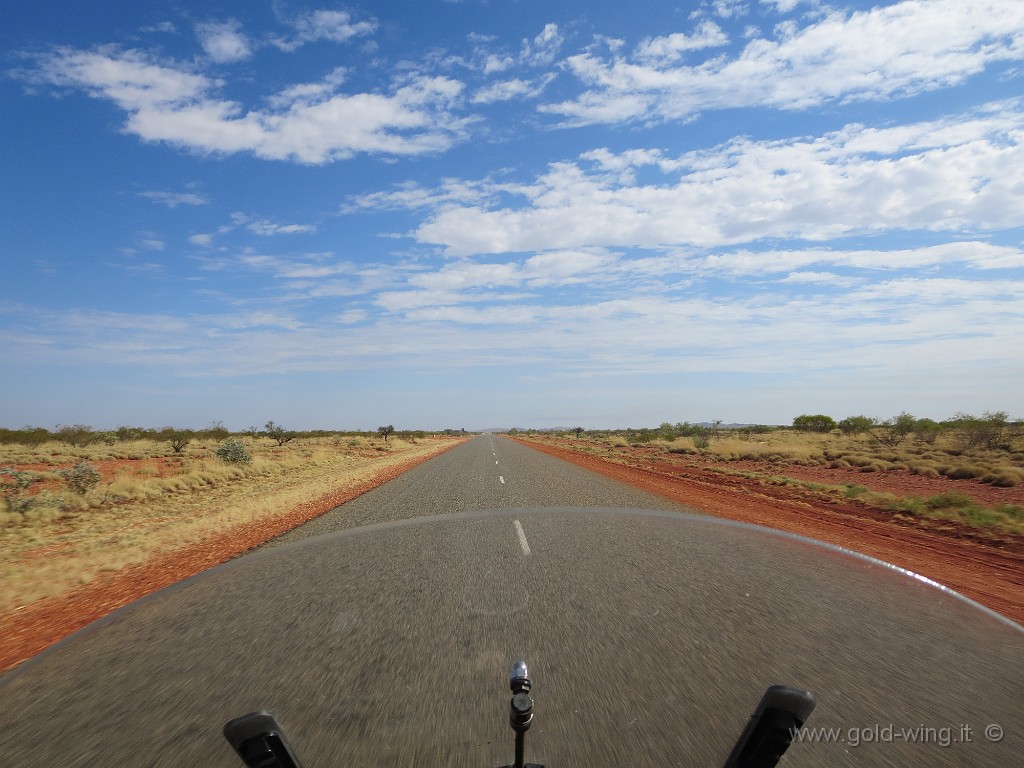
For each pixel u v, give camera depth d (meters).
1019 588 7.41
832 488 18.80
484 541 4.96
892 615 2.76
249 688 2.46
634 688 2.31
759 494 17.55
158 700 2.37
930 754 1.81
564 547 4.65
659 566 3.94
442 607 3.55
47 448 41.28
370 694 2.39
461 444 67.75
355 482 21.16
